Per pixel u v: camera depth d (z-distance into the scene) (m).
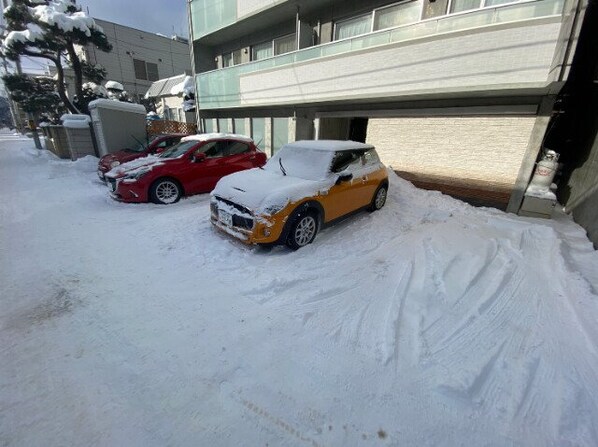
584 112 6.14
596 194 4.86
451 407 1.92
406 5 6.86
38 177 9.20
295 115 9.56
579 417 1.85
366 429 1.78
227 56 12.69
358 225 5.10
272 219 3.70
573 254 4.17
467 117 6.32
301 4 8.27
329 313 2.82
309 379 2.11
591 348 2.42
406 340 2.49
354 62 7.02
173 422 1.80
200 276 3.46
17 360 2.24
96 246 4.24
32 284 3.27
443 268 3.56
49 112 16.77
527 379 2.13
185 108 15.95
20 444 1.66
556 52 4.54
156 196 6.10
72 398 1.94
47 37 12.68
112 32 23.75
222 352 2.34
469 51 5.36
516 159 5.84
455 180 6.71
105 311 2.83
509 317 2.81
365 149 5.45
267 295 3.09
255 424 1.80
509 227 5.09
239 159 7.00
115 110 10.88
